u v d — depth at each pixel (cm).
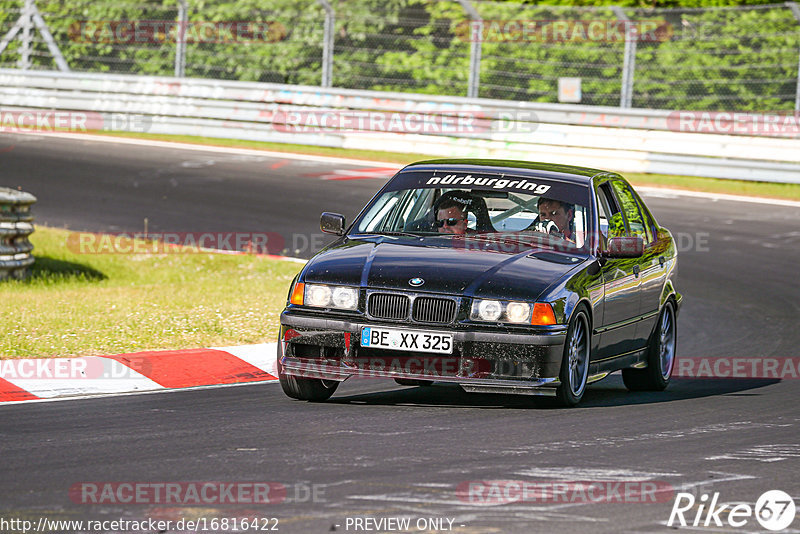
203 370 3150
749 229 6306
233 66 9488
